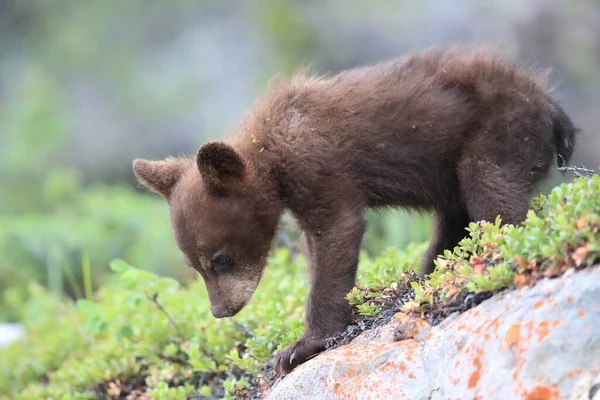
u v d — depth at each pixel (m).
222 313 9.78
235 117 34.00
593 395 6.02
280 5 34.38
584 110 27.61
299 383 8.12
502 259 7.47
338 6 32.88
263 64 34.03
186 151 35.41
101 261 22.59
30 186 34.62
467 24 30.06
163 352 11.92
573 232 6.67
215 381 11.09
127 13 39.84
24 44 41.91
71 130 37.28
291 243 13.85
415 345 7.50
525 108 9.67
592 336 6.24
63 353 14.09
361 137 9.69
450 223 10.29
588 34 28.70
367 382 7.45
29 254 22.67
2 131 37.19
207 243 9.70
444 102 9.80
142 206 25.73
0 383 14.11
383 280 9.37
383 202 10.11
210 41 37.38
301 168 9.50
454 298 7.57
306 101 9.91
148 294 12.15
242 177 9.61
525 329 6.53
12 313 20.91
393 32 31.27
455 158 9.82
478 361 6.74
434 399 6.95
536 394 6.29
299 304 11.51
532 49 28.44
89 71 39.41
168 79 37.47
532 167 9.63
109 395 11.98
